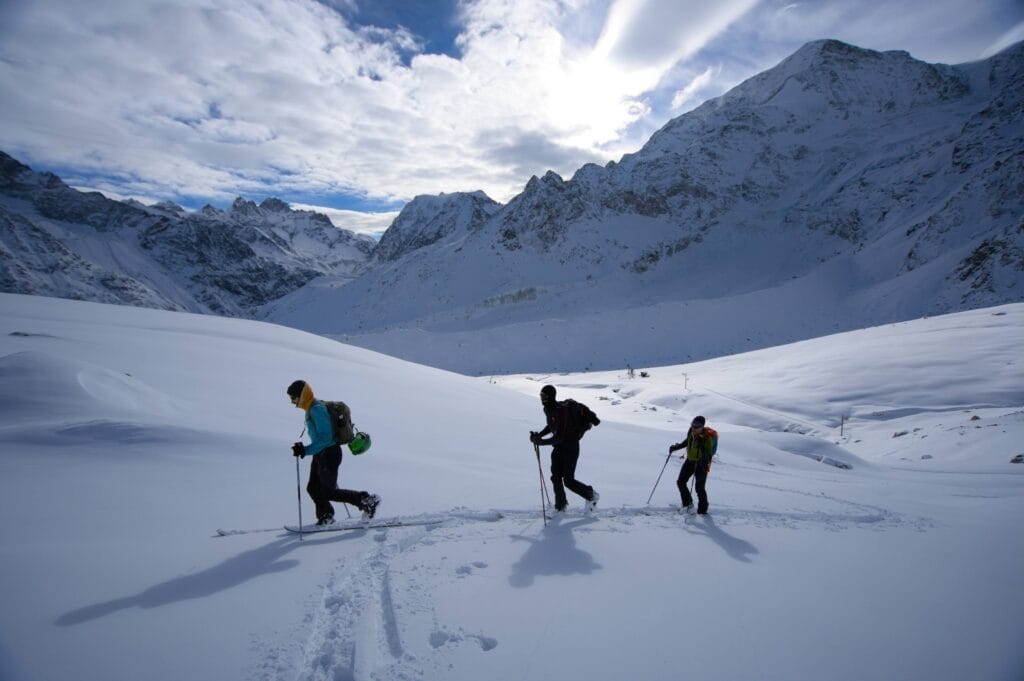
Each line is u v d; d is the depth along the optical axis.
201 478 7.14
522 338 112.06
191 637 3.68
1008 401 37.19
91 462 7.02
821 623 4.25
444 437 13.23
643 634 3.95
